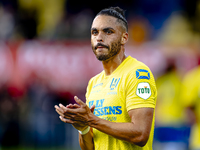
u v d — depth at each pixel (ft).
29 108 113.39
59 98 112.68
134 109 31.94
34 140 112.78
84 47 112.27
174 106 92.02
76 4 158.61
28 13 151.74
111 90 34.27
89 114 31.73
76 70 112.06
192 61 106.63
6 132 113.80
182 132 91.35
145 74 33.37
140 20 155.94
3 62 113.09
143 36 152.66
